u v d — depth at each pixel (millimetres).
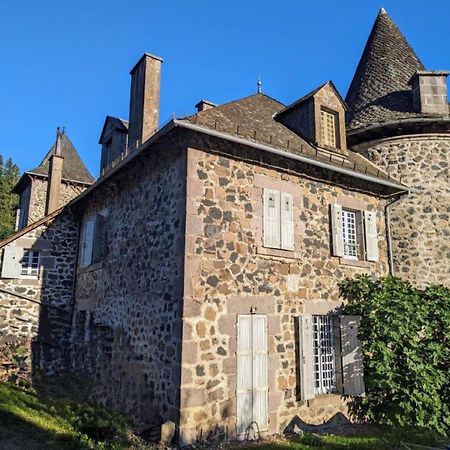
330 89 9906
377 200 10016
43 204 19234
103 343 9188
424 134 10719
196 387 6332
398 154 10773
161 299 7156
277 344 7395
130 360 7883
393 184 9469
